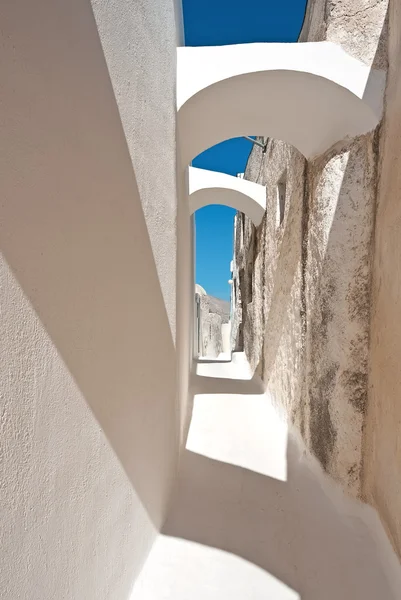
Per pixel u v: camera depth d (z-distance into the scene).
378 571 1.95
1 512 0.73
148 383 1.88
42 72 0.91
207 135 3.46
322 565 2.01
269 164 5.64
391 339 2.12
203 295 16.41
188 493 2.58
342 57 2.63
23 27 0.84
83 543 1.12
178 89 2.72
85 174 1.16
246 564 1.97
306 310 3.39
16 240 0.80
